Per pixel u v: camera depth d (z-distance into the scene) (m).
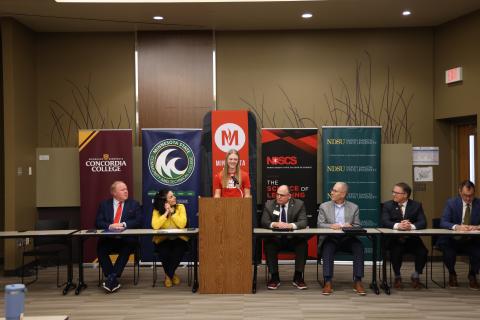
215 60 8.37
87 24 7.94
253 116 7.91
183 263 7.86
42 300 5.85
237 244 6.02
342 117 8.35
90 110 8.39
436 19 7.84
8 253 7.36
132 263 7.96
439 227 6.43
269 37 8.35
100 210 6.64
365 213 7.93
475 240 6.25
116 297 5.96
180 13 7.41
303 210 6.39
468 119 7.98
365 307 5.42
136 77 8.36
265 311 5.28
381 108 8.35
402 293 6.04
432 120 8.33
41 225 6.80
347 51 8.36
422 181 8.29
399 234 5.86
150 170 7.82
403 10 7.36
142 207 7.88
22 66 7.82
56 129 8.36
